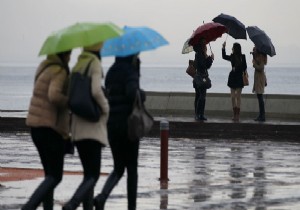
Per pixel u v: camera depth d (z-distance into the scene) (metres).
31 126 14.92
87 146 15.03
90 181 15.10
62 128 14.97
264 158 27.25
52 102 14.72
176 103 41.38
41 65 15.10
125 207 17.36
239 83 36.34
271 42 36.09
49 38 15.05
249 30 36.06
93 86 14.78
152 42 16.11
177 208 17.28
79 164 25.44
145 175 22.67
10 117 36.94
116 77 15.89
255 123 34.69
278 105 39.53
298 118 39.00
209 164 25.48
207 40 35.72
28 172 23.00
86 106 14.73
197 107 36.28
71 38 14.78
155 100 41.69
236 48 36.34
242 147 30.81
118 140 15.96
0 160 26.25
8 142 32.22
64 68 15.01
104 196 15.88
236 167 24.75
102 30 15.02
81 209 17.03
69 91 14.85
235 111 36.62
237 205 17.72
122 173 16.23
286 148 30.59
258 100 36.56
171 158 27.11
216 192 19.62
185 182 21.33
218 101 40.53
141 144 31.77
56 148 14.96
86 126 14.93
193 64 36.22
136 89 15.70
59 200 18.27
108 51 15.90
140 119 15.68
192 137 34.94
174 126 35.50
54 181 15.01
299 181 21.73
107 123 15.89
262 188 20.34
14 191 19.25
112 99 15.88
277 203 18.03
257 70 36.25
